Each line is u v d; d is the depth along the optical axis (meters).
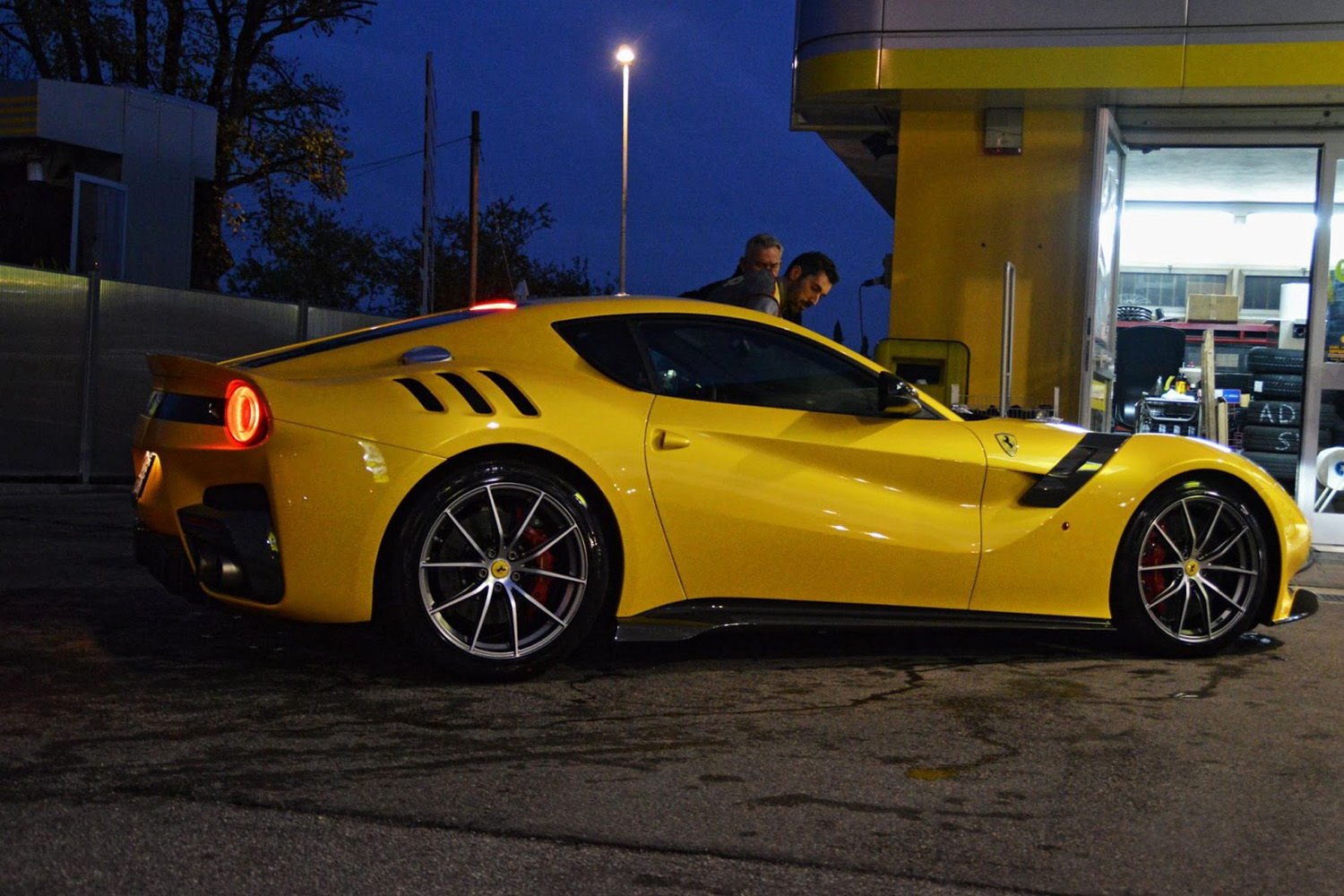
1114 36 8.39
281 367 3.68
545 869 2.20
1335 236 8.69
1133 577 4.23
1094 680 3.89
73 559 5.81
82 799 2.50
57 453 10.03
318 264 49.28
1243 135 9.30
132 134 17.61
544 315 3.86
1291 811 2.61
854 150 10.90
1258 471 4.41
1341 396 8.50
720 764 2.87
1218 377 13.73
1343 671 4.13
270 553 3.42
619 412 3.73
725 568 3.81
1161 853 2.35
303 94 26.98
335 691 3.47
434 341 3.76
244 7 26.31
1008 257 9.25
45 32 23.80
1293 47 8.05
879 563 3.94
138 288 10.59
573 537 3.62
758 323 4.03
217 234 24.67
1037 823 2.50
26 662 3.68
